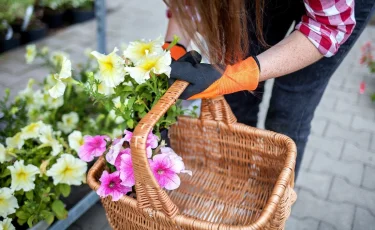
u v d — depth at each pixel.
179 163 0.94
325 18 0.92
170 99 0.88
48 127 1.43
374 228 1.58
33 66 2.87
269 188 1.09
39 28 3.37
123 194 0.91
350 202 1.71
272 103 1.36
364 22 1.14
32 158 1.45
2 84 2.59
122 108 0.99
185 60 0.98
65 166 1.34
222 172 1.16
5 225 1.23
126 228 0.97
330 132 2.20
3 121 1.75
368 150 2.05
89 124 1.77
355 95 2.59
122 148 0.98
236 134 1.08
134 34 3.61
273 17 1.24
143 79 0.91
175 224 0.83
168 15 1.23
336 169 1.91
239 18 0.85
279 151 1.03
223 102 1.06
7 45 3.11
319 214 1.65
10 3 3.26
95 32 3.65
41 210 1.35
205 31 0.87
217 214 1.04
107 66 0.95
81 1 3.84
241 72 0.93
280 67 0.95
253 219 1.01
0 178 1.40
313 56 0.96
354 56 3.15
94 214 1.65
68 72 0.96
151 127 0.82
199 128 1.14
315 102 1.32
